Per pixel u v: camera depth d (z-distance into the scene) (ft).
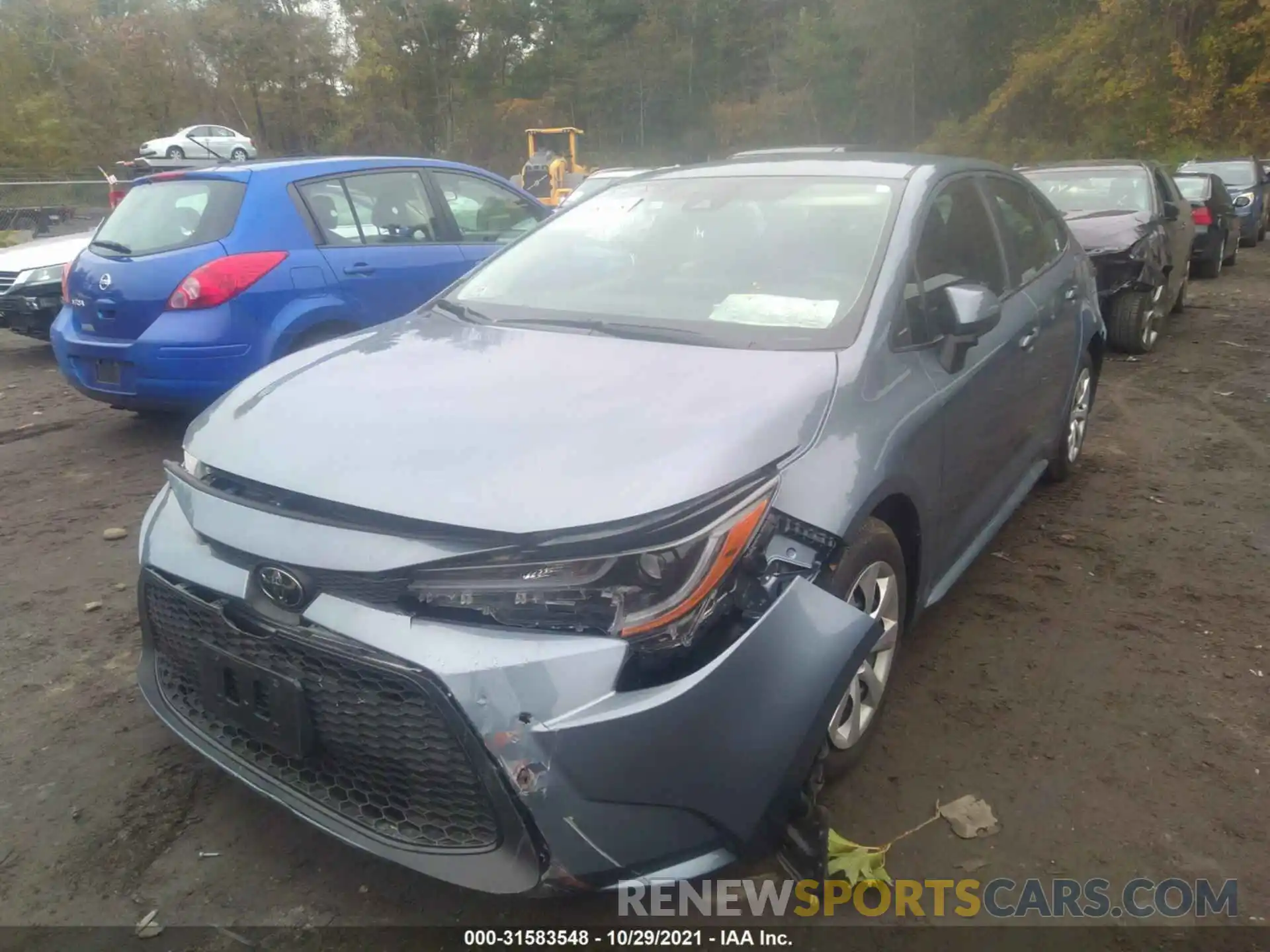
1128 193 30.30
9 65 149.07
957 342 10.80
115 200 39.01
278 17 176.35
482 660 6.86
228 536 7.80
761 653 7.34
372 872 8.58
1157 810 9.30
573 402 8.59
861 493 8.55
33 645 12.35
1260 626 12.73
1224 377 25.99
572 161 101.04
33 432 21.75
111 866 8.61
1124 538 15.52
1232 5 105.60
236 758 8.25
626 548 6.98
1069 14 143.95
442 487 7.41
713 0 212.64
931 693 11.23
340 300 19.58
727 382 8.91
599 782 6.82
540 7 217.97
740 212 12.05
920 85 169.68
